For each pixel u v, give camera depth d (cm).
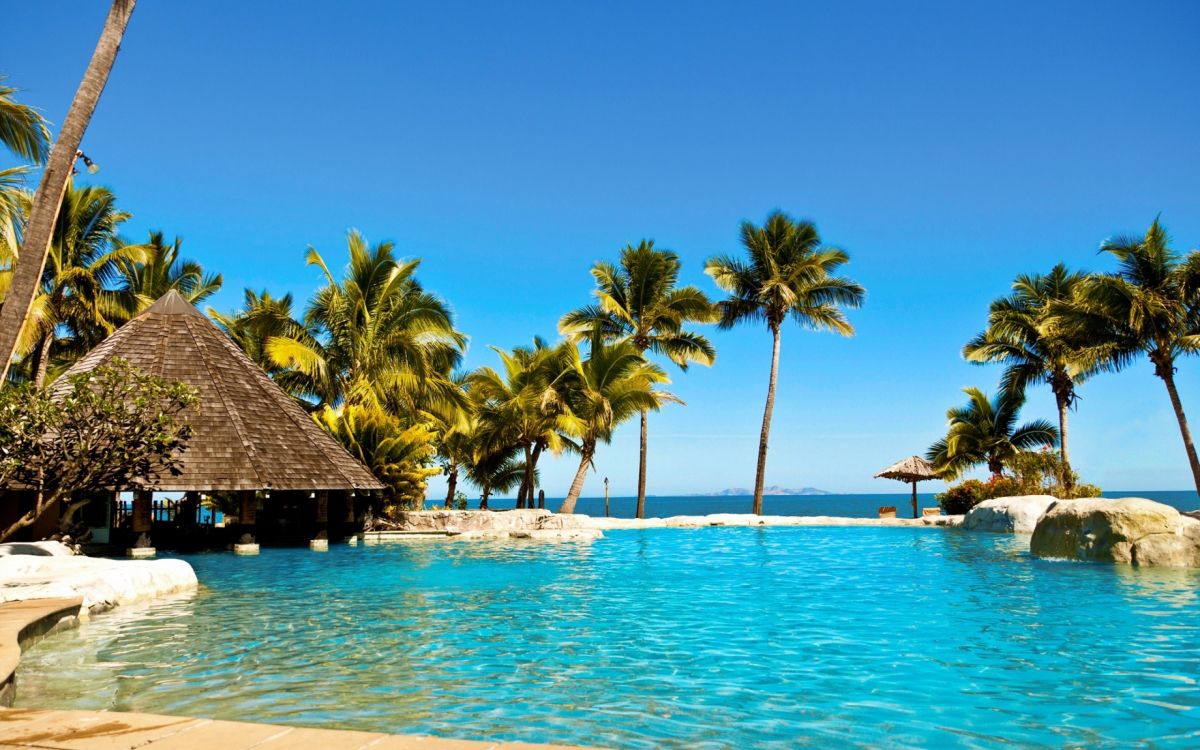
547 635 915
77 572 1107
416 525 2534
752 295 3578
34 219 1195
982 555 1811
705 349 3631
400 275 3002
